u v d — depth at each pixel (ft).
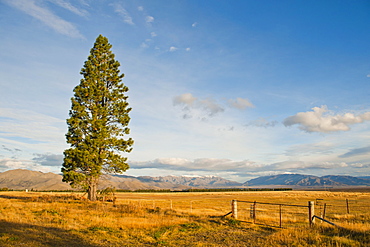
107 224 56.24
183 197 248.52
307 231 45.01
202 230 53.57
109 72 120.88
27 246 35.29
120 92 121.60
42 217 61.82
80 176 103.14
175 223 61.00
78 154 103.24
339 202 162.30
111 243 41.29
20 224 50.80
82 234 46.06
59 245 37.52
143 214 74.49
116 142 111.34
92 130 112.16
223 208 117.50
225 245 40.68
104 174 112.37
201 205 139.44
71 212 71.46
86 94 111.86
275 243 39.22
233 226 57.72
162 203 147.33
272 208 119.34
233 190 573.74
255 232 51.26
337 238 38.14
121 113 117.39
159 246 40.52
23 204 88.07
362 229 43.21
